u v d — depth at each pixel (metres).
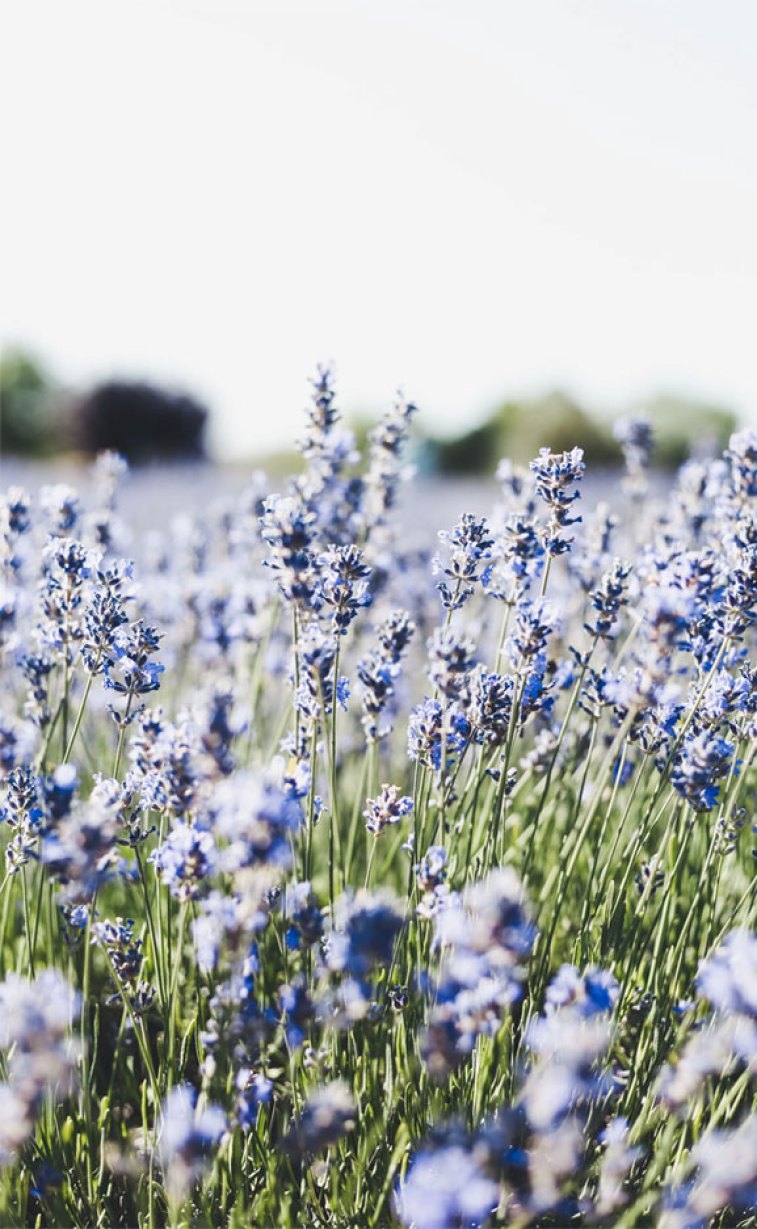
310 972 0.89
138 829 0.90
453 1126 0.81
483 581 0.95
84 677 1.14
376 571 1.16
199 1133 0.82
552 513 0.94
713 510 1.11
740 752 1.00
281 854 0.80
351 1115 0.85
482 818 1.00
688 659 1.05
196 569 1.34
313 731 0.92
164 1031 0.91
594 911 0.94
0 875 0.99
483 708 0.93
